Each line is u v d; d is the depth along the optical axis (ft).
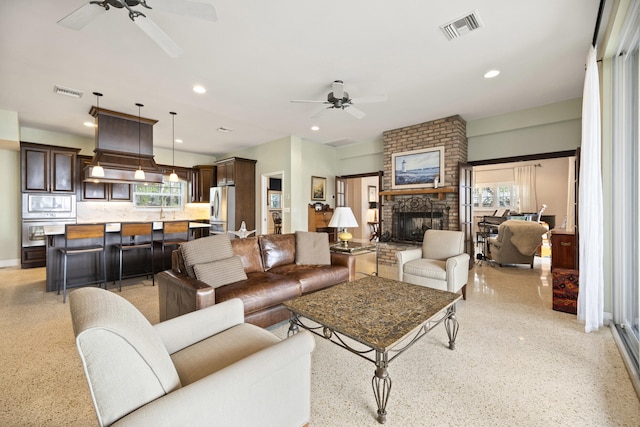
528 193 28.17
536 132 14.69
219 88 11.91
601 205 7.98
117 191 20.88
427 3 7.03
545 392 5.48
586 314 8.09
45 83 11.37
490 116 15.75
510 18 7.61
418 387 5.64
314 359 6.74
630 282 8.10
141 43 8.63
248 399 3.31
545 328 8.33
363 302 6.38
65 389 5.57
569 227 23.97
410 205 17.88
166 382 2.91
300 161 20.43
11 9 7.10
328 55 9.39
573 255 11.18
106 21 7.61
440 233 11.81
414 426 4.63
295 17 7.50
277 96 12.76
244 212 22.06
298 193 20.38
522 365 6.41
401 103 13.76
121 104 13.64
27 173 16.83
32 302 10.60
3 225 17.42
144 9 7.12
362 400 5.28
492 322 8.79
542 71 10.60
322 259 11.03
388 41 8.61
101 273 13.16
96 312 2.69
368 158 22.39
